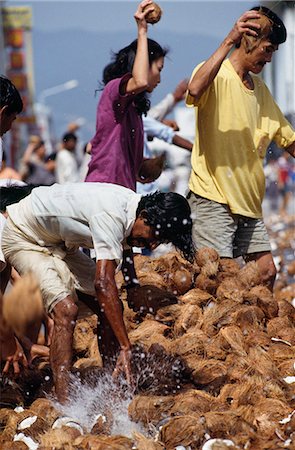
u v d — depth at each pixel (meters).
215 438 7.54
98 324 9.52
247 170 11.46
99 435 7.65
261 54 11.34
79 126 30.28
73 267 9.27
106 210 8.52
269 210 39.53
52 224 8.84
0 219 9.15
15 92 9.39
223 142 11.41
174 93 15.23
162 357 9.02
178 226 8.51
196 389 8.77
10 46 48.47
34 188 9.54
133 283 9.96
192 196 11.65
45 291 8.80
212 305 10.30
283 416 7.93
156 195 8.61
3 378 9.18
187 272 10.55
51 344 8.75
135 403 8.15
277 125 11.80
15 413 8.23
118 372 8.52
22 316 8.09
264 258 11.73
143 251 14.33
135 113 11.04
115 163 10.81
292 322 10.56
